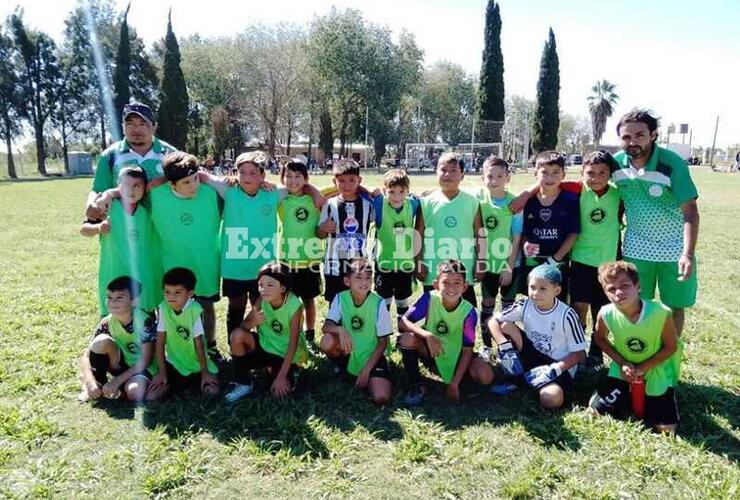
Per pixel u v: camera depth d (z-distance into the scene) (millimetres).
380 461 3350
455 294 4297
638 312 3807
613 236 4734
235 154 55281
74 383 4301
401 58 51219
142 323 4273
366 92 48656
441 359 4430
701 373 4660
